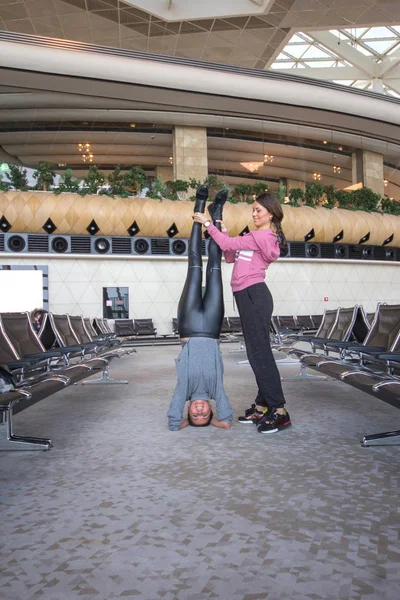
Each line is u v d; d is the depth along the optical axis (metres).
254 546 1.70
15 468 2.80
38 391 3.11
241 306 3.76
